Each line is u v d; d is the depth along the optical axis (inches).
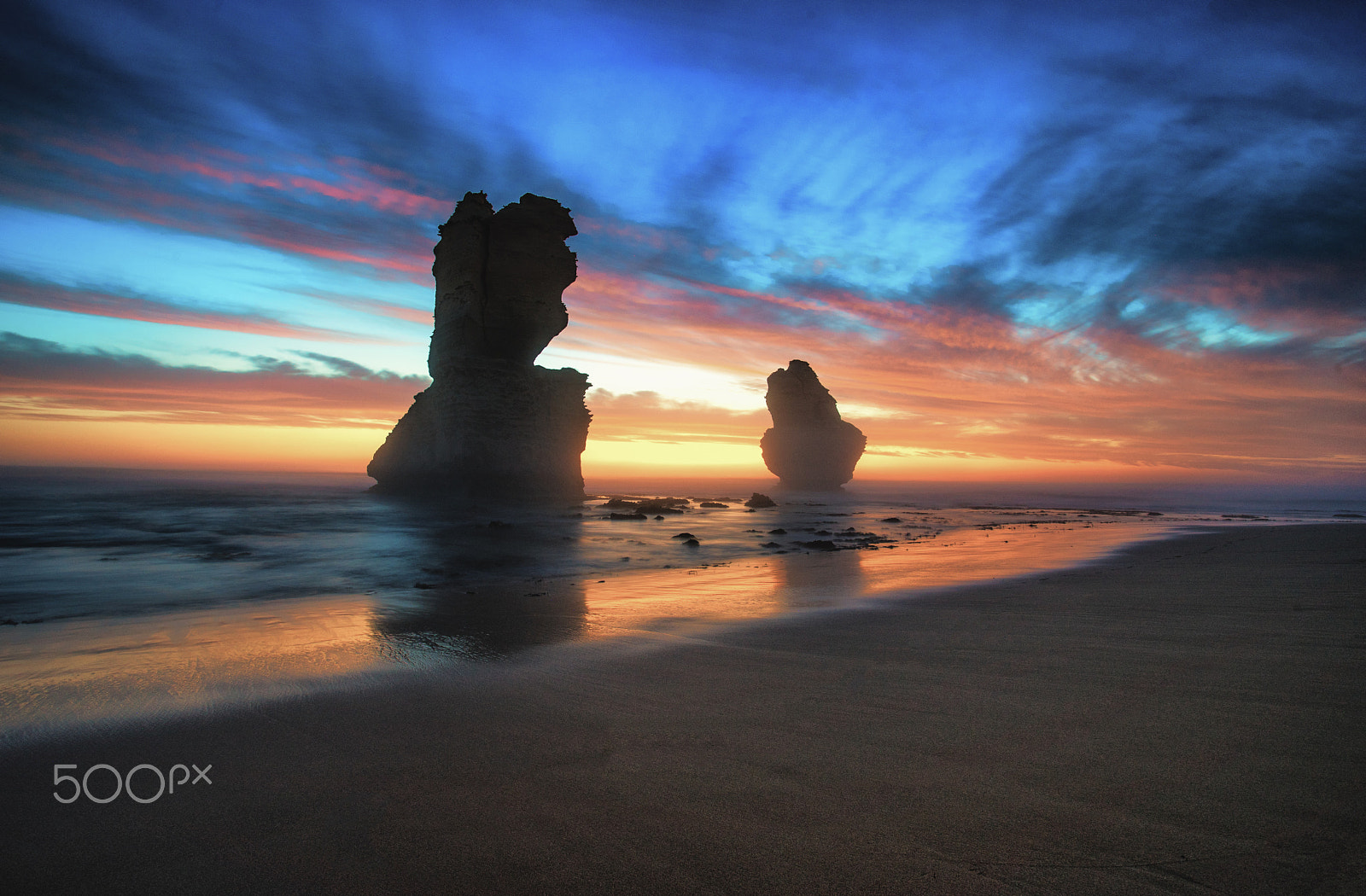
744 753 152.9
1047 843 108.7
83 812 129.6
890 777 136.9
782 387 4975.4
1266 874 96.9
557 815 124.7
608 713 185.9
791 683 211.6
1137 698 182.5
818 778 137.3
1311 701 174.7
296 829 121.7
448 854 111.7
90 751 162.1
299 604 430.3
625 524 1275.8
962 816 119.3
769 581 516.1
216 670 244.2
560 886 101.7
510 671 236.1
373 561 706.8
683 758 150.7
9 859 112.4
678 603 403.9
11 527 1067.3
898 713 177.5
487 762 150.9
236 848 115.2
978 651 247.6
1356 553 527.8
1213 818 114.0
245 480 3858.3
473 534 1032.8
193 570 629.9
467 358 1948.8
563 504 1846.7
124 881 105.7
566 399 2162.9
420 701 200.4
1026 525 1300.4
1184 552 637.3
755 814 122.6
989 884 97.8
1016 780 133.0
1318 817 112.6
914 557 698.2
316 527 1128.2
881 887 98.4
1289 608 305.6
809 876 101.9
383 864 109.0
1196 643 245.0
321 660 257.3
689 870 105.3
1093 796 124.3
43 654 286.7
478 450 1932.8
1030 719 168.4
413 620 355.3
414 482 2049.7
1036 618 312.5
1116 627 281.9
